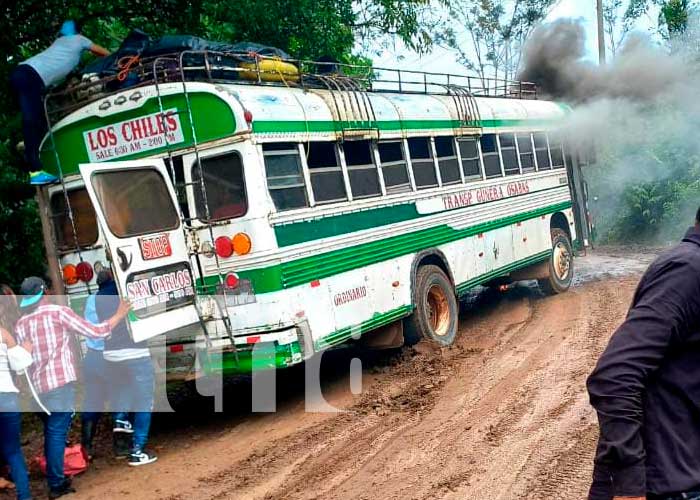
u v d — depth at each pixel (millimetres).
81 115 7770
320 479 5879
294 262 7422
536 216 13234
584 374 7934
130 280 6605
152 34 11820
